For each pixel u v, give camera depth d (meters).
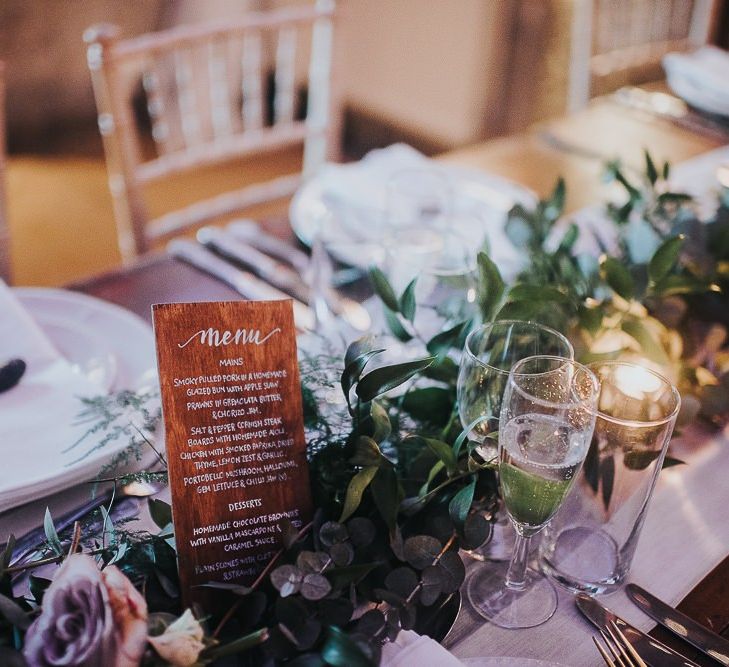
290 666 0.57
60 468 0.78
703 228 1.06
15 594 0.69
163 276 1.20
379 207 1.32
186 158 1.71
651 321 0.95
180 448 0.65
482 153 1.64
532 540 0.79
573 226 1.00
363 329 1.08
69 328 1.02
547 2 2.86
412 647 0.63
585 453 0.65
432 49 3.32
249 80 1.75
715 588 0.76
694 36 2.29
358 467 0.70
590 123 1.79
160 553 0.65
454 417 0.78
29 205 3.27
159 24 3.65
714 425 0.96
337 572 0.60
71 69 3.59
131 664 0.51
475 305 0.89
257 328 0.67
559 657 0.68
